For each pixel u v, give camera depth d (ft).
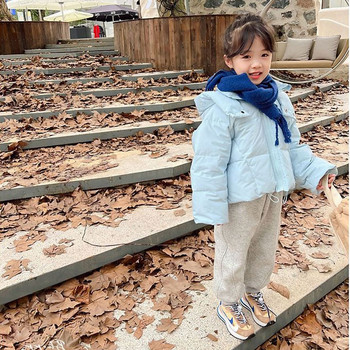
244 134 5.32
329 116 16.29
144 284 7.48
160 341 6.25
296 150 5.87
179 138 13.48
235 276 5.90
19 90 18.01
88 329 6.42
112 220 8.97
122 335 6.41
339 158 12.26
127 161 11.40
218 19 22.08
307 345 6.70
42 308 6.86
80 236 8.39
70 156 12.03
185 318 6.73
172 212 9.31
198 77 21.25
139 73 21.77
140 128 13.64
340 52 22.70
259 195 5.39
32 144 12.55
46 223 8.96
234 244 5.75
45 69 21.36
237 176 5.38
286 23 26.91
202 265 7.95
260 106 5.29
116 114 15.11
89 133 13.10
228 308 6.33
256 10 26.61
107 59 25.02
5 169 11.08
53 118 14.88
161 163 11.07
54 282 7.31
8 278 7.03
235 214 5.61
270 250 6.16
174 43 22.48
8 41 28.96
